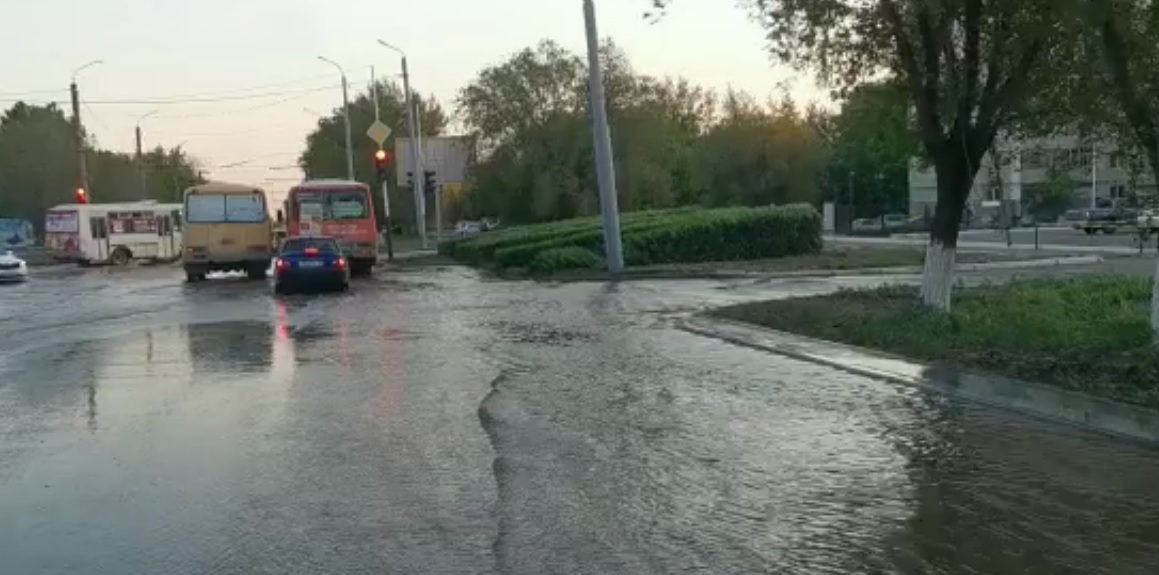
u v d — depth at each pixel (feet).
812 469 27.02
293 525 22.71
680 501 24.22
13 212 278.67
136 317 75.72
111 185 307.37
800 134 236.63
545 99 202.18
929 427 32.14
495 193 207.41
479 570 19.71
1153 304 41.42
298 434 31.99
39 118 304.91
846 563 19.90
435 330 61.77
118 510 24.04
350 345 54.85
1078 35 42.45
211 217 126.52
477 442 30.50
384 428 32.68
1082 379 36.96
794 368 44.83
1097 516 22.82
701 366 45.60
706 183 232.73
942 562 19.94
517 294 90.22
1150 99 40.24
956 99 51.08
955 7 47.62
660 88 210.18
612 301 80.59
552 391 39.24
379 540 21.61
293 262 97.66
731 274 106.93
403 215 312.71
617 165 196.24
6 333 65.72
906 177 283.79
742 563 19.93
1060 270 99.19
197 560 20.54
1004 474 26.40
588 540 21.45
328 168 309.83
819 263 116.78
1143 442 29.68
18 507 24.41
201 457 29.09
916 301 60.34
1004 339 45.62
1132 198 56.18
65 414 36.17
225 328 65.57
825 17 50.55
